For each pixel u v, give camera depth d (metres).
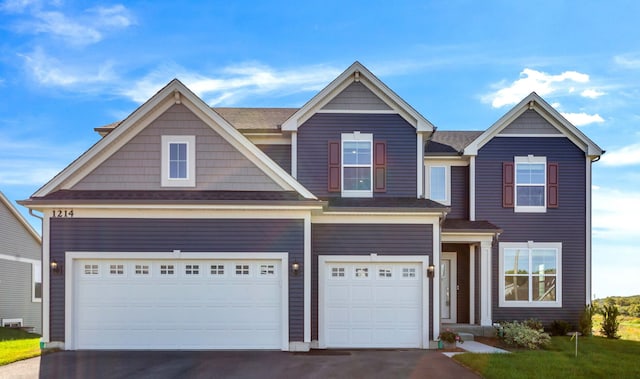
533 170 17.14
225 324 12.30
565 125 17.02
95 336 12.19
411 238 13.36
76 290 12.26
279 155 15.52
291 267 12.34
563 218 16.94
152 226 12.35
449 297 17.08
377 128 15.02
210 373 9.63
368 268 13.40
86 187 12.83
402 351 12.46
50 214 12.27
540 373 9.50
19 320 24.56
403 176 14.88
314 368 10.11
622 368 10.10
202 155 12.97
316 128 15.02
